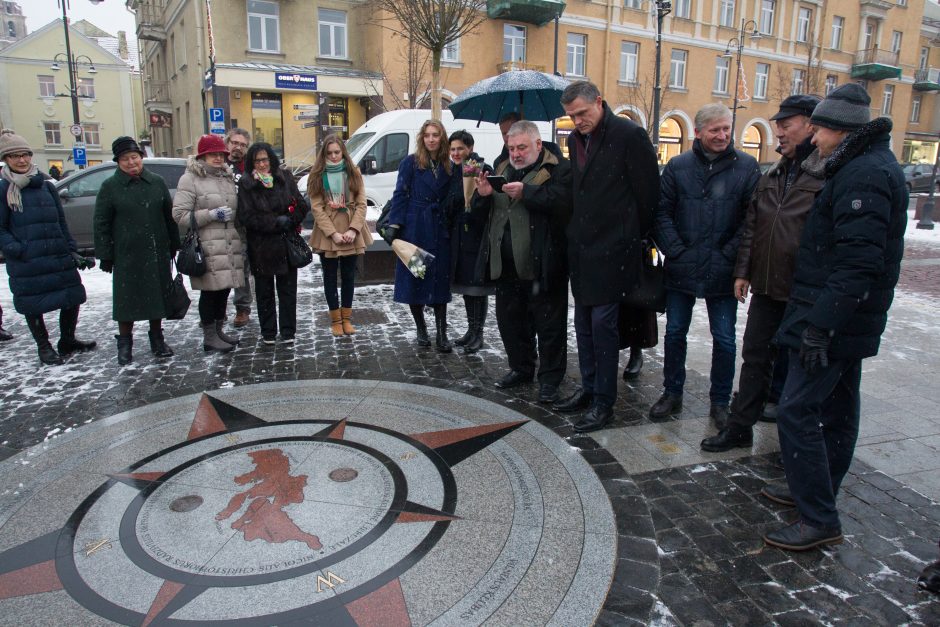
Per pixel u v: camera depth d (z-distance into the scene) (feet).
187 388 15.05
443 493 9.98
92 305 24.21
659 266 13.34
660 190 12.94
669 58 89.45
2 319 21.45
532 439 12.09
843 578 8.29
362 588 7.72
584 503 9.75
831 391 8.84
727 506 10.03
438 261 17.28
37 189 16.55
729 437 11.92
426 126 16.81
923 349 18.88
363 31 70.44
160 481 10.35
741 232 12.25
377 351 18.04
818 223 8.56
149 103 91.35
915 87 130.21
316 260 34.24
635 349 15.84
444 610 7.38
